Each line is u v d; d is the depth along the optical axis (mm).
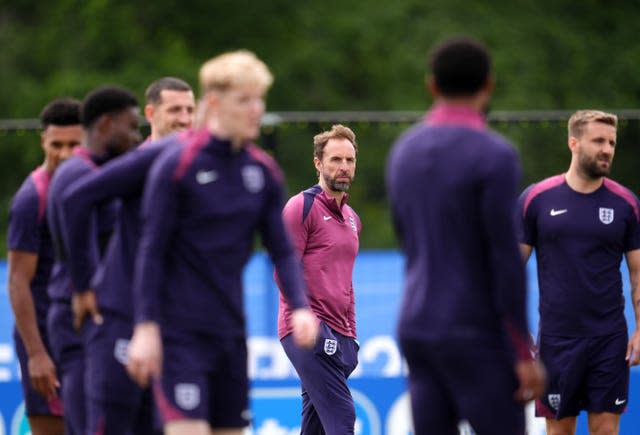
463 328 16266
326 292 25719
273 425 32531
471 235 16297
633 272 26594
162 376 16703
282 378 32594
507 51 70125
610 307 26266
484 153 16125
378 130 34625
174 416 16594
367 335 32844
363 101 72250
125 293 17719
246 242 17094
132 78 69000
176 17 74250
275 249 17594
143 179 17297
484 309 16344
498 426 16547
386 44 72188
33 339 22031
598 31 74125
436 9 73312
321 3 74688
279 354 32656
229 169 16781
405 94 70688
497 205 15914
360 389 32625
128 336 17703
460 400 16719
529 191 26766
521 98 67375
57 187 18172
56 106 22016
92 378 17859
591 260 26203
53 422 23500
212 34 74688
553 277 26453
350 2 74562
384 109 70625
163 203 16422
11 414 32438
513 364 16469
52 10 76875
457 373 16500
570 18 74062
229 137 16672
